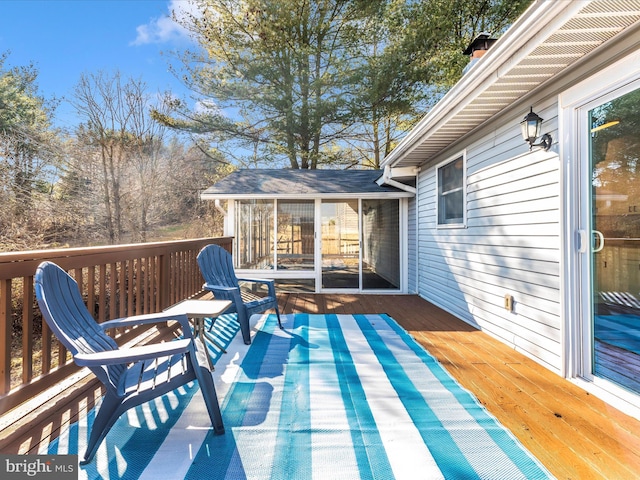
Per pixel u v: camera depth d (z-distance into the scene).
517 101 3.27
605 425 2.02
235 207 6.81
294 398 2.32
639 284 2.36
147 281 3.56
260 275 6.73
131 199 12.88
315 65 11.34
